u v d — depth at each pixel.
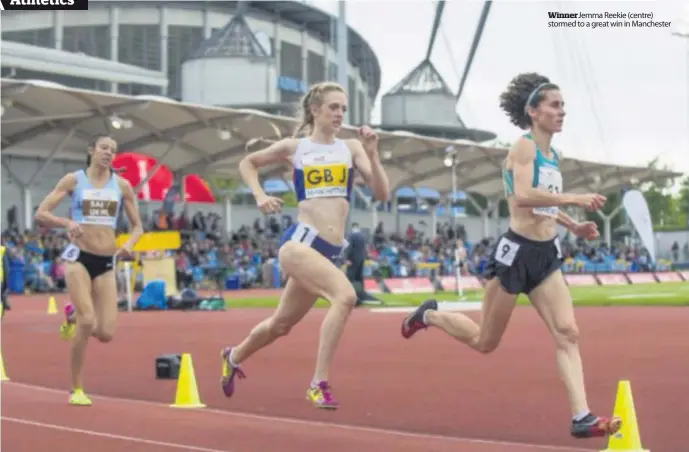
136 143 66.31
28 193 67.75
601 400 16.42
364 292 48.69
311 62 138.25
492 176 91.06
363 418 15.40
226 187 90.12
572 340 12.19
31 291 65.00
